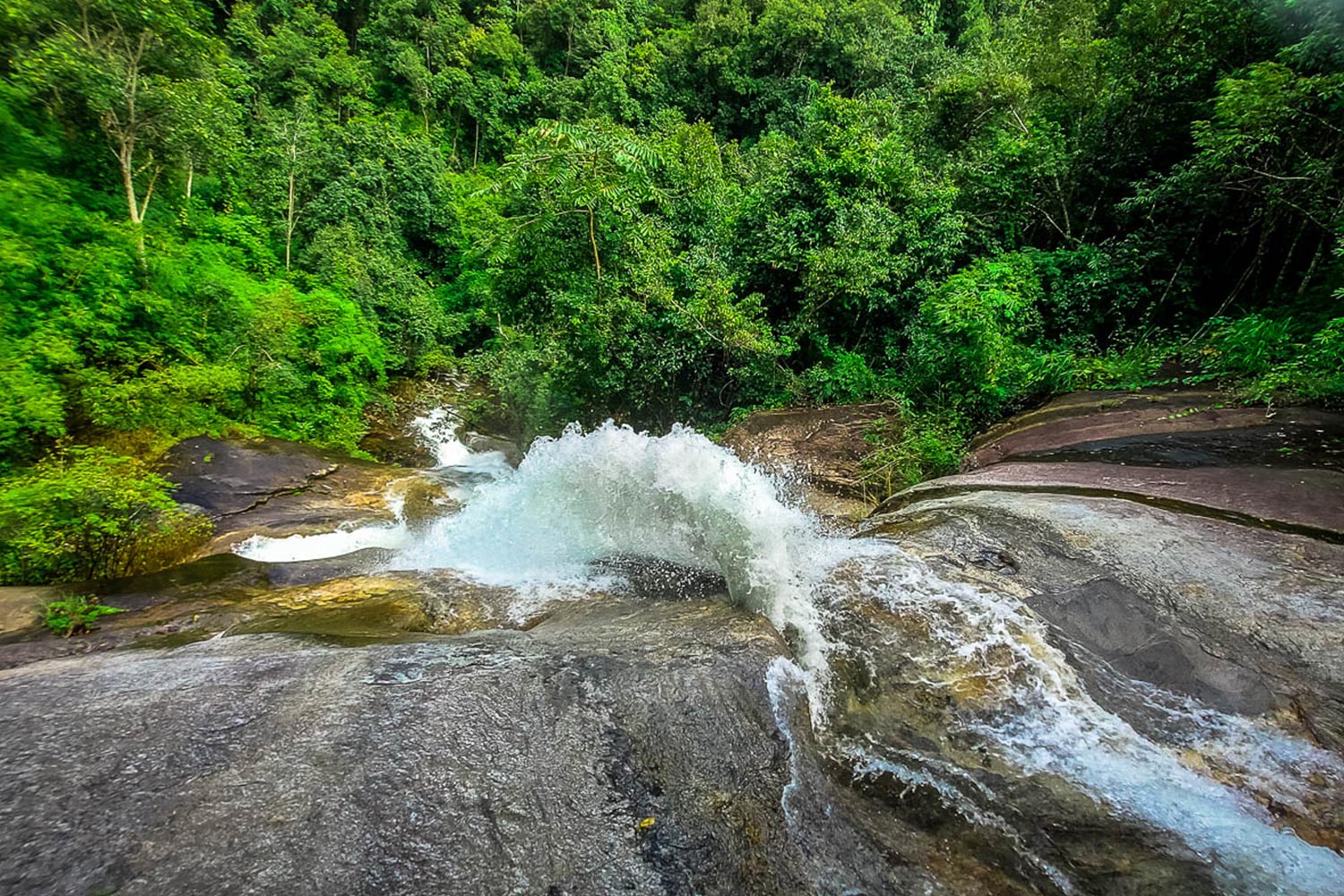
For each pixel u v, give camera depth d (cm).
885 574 328
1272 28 761
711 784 193
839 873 174
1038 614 289
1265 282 805
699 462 461
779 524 400
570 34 3344
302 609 380
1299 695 236
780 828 184
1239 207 784
